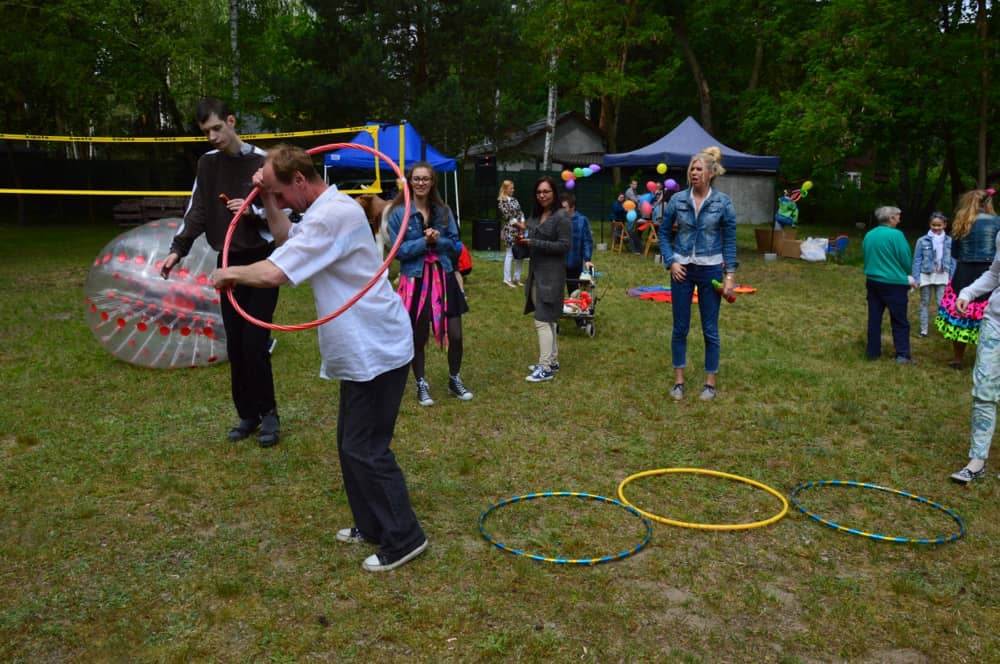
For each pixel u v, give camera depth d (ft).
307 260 10.45
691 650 9.82
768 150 86.89
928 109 71.67
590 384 22.26
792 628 10.37
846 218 104.22
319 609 10.55
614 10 90.53
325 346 11.10
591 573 11.64
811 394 21.80
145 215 80.79
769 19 100.94
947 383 23.26
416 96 69.36
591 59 94.94
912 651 9.93
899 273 25.64
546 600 10.87
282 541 12.55
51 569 11.62
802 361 25.81
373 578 11.36
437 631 10.05
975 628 10.44
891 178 116.78
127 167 96.73
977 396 15.52
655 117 139.13
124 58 77.20
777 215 60.08
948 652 9.89
